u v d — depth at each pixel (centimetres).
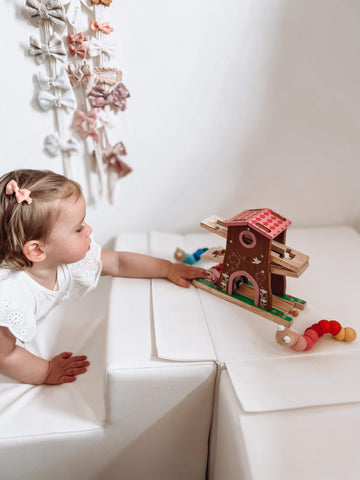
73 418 83
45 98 104
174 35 103
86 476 88
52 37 97
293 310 94
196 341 85
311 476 62
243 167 124
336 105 116
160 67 107
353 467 64
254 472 63
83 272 101
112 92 107
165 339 85
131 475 91
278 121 117
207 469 98
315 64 110
